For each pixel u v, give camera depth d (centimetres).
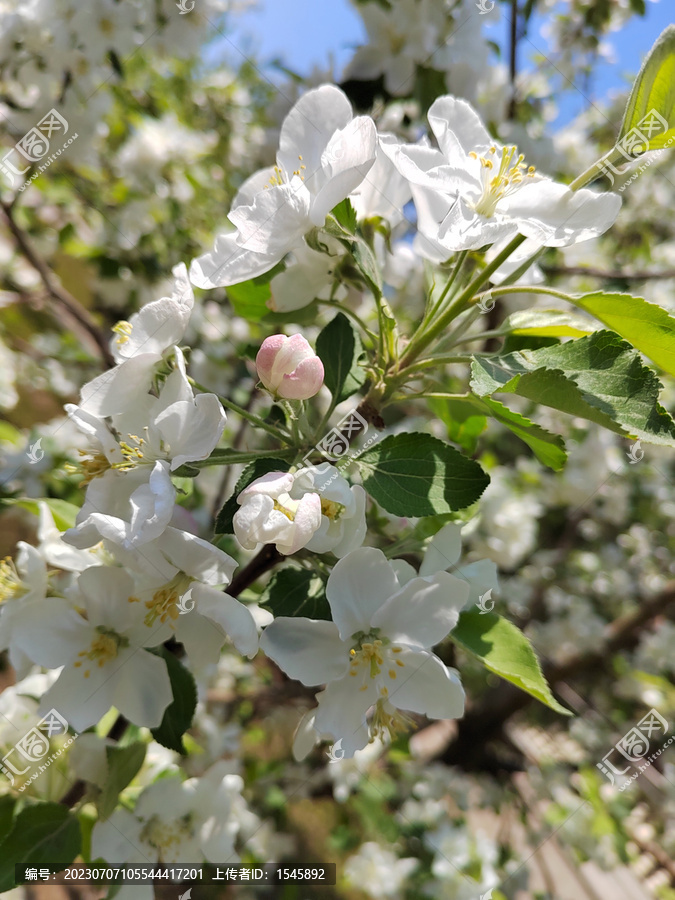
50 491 30
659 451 50
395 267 21
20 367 37
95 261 38
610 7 35
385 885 32
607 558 52
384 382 14
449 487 12
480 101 29
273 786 35
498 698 42
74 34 29
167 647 16
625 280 41
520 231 12
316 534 12
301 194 12
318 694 12
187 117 47
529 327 15
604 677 50
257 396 29
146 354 12
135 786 18
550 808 40
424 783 36
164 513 11
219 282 13
